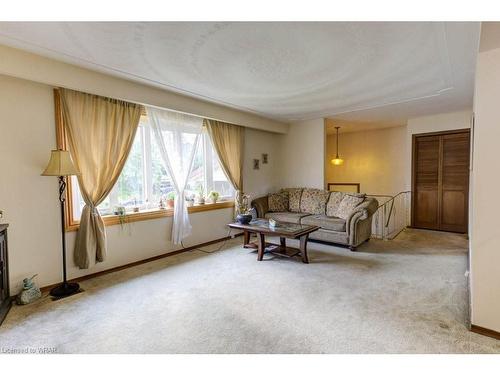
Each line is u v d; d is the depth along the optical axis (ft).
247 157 18.40
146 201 12.91
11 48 8.04
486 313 6.66
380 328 7.01
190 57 8.64
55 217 9.81
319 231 15.14
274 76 10.40
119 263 11.63
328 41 7.72
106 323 7.39
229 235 17.10
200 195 15.47
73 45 7.85
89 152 10.34
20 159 9.02
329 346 6.32
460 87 12.01
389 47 8.13
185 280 10.36
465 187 17.34
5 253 8.00
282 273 11.00
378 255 13.19
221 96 13.14
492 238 6.57
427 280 10.05
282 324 7.26
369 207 14.17
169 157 13.30
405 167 21.35
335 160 22.25
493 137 6.57
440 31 7.21
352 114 17.51
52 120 9.67
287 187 20.66
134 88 11.10
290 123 20.35
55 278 9.84
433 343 6.36
